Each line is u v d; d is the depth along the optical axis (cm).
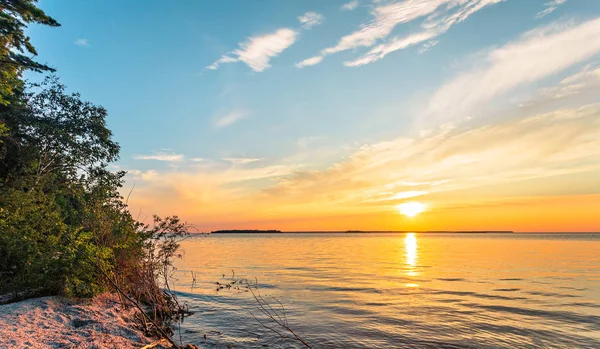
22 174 1961
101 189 1453
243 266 3359
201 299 1628
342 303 1608
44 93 2327
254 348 945
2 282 993
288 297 1736
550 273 2923
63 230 1109
